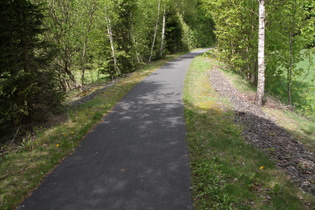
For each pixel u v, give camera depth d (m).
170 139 6.37
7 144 6.61
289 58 13.10
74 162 5.39
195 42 45.62
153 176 4.70
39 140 6.52
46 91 8.05
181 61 23.84
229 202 3.87
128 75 17.27
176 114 8.35
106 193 4.23
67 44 13.12
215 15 18.50
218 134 6.67
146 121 7.78
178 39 36.53
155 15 26.52
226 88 12.55
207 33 51.69
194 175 4.70
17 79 7.15
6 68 7.23
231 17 14.13
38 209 3.89
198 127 7.11
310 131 8.94
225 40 17.81
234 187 4.23
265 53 13.16
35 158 5.57
